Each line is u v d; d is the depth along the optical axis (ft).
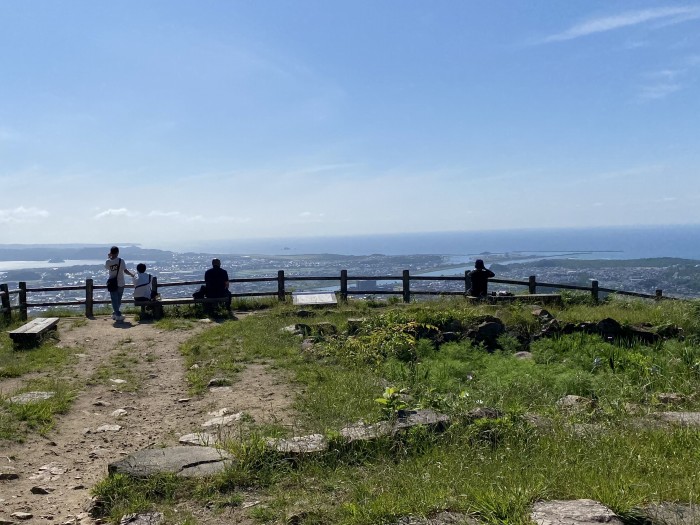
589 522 13.28
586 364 36.58
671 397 28.19
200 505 16.81
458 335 42.47
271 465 18.70
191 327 51.78
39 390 30.32
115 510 16.46
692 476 16.10
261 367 35.55
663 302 55.57
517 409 23.00
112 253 55.83
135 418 26.73
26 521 16.49
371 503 15.35
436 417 22.12
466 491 15.58
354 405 26.35
